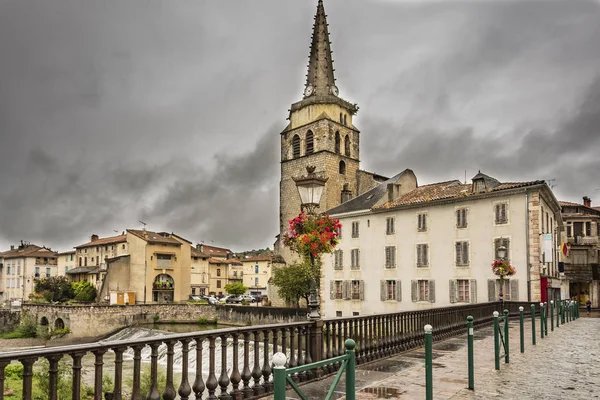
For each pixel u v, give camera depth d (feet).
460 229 121.70
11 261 308.60
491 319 71.67
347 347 16.16
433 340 49.42
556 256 135.74
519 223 111.55
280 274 168.35
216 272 319.06
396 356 40.24
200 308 200.23
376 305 137.80
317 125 199.11
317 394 27.04
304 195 37.09
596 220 169.48
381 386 29.17
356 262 144.46
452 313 56.24
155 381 20.86
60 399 45.09
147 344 20.65
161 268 223.30
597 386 29.68
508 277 111.45
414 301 128.98
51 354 17.26
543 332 58.54
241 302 241.76
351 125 213.05
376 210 139.44
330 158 197.06
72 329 182.50
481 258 117.19
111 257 242.99
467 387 29.14
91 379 69.36
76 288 237.86
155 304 194.59
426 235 128.36
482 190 120.67
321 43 214.69
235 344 25.77
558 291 127.34
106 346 19.06
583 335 57.21
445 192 131.44
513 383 30.40
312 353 31.32
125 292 205.16
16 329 199.41
